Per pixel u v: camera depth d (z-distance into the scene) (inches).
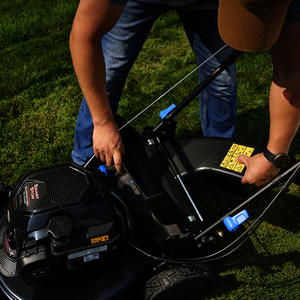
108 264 70.6
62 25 190.9
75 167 73.4
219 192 104.9
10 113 131.6
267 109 142.9
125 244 73.6
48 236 61.2
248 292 85.8
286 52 59.6
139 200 82.3
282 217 104.6
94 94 60.7
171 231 68.6
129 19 81.4
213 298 84.4
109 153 66.6
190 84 150.0
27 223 62.3
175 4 69.0
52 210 63.8
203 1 67.2
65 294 65.7
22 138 122.1
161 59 168.7
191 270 71.7
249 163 74.1
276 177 65.7
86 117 97.3
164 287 69.9
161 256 72.6
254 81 155.4
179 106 81.7
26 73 150.3
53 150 117.1
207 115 108.1
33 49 168.7
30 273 61.0
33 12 202.2
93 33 54.5
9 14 200.1
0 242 73.5
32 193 67.0
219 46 90.0
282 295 85.7
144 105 138.8
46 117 131.0
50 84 146.6
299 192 111.7
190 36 93.9
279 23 48.1
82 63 57.2
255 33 48.4
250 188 112.0
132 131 82.0
